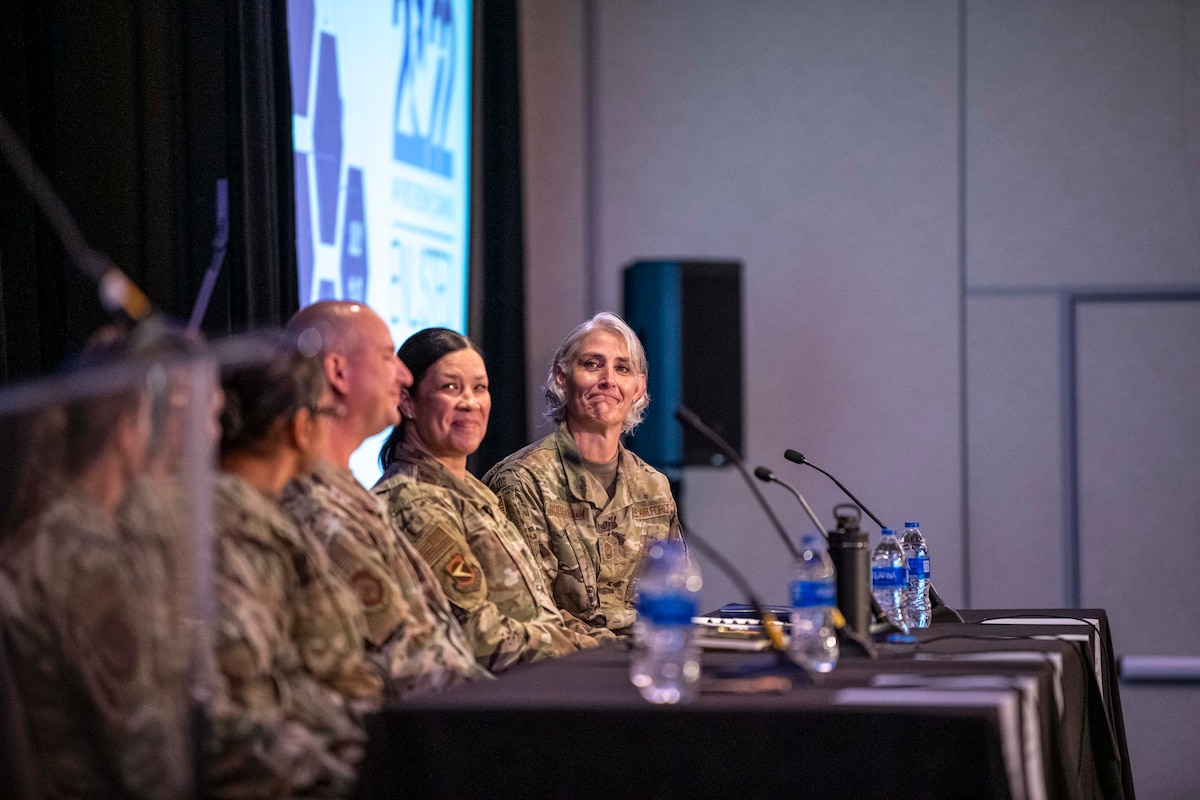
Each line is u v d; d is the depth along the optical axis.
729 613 6.36
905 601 6.03
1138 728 12.16
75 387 2.95
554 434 6.91
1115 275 12.52
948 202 12.73
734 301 12.16
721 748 3.76
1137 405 12.50
